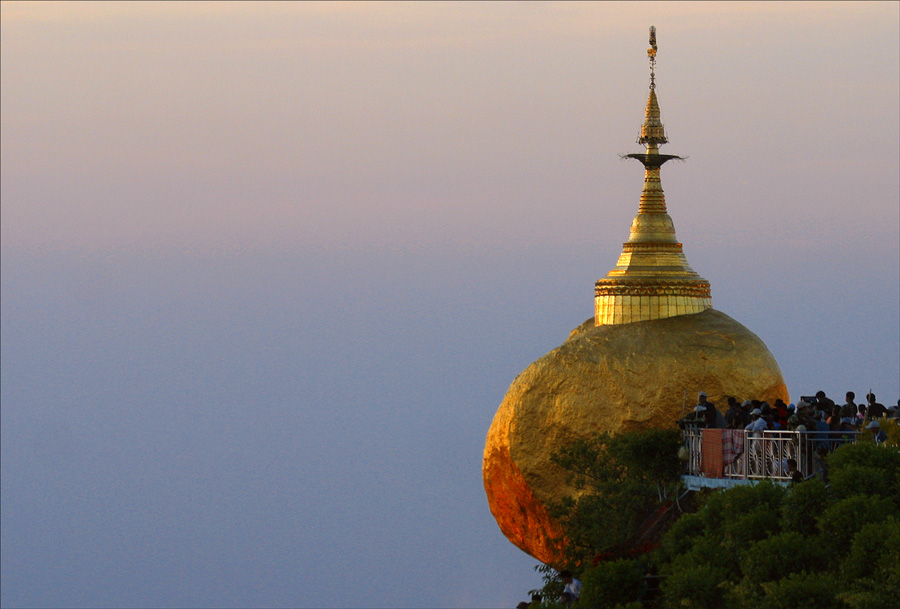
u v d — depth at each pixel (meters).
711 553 135.88
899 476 132.75
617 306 195.75
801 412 154.62
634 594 149.50
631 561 152.12
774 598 123.88
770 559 128.12
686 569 134.50
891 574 120.06
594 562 168.88
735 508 138.12
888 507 128.62
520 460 189.12
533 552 197.12
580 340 192.12
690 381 184.25
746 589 126.38
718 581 132.38
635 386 184.38
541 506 188.75
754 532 134.88
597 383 186.12
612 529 170.25
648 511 171.88
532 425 189.00
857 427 159.75
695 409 173.12
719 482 161.25
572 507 179.88
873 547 123.62
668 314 193.50
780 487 138.50
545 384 189.38
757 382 185.75
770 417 157.88
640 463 174.75
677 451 174.38
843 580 124.31
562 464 181.12
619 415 184.00
